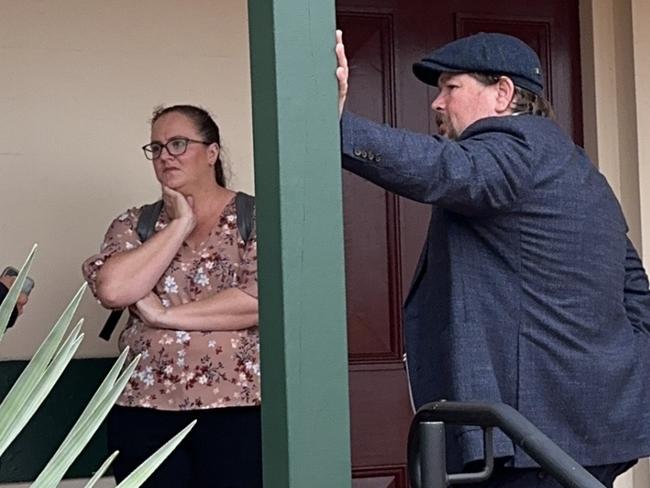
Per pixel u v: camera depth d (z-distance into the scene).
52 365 1.86
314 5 2.04
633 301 2.72
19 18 3.61
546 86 4.11
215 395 3.11
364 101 3.93
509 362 2.46
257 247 2.11
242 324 3.14
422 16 4.00
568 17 4.12
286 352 2.00
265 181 2.06
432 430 2.25
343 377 2.02
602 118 4.07
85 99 3.66
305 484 1.99
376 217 3.94
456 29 4.02
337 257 2.03
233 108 3.77
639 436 2.54
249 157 3.77
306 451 2.00
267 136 2.05
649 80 4.02
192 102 3.73
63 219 3.63
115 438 3.20
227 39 3.77
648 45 4.03
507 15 4.07
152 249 3.12
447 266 2.52
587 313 2.48
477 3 4.05
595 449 2.48
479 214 2.42
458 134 2.62
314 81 2.03
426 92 3.99
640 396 2.56
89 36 3.66
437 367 2.57
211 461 3.16
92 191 3.65
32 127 3.61
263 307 2.07
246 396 3.13
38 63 3.62
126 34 3.69
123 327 3.65
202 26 3.75
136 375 3.13
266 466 2.06
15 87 3.60
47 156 3.62
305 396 2.00
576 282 2.47
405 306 2.71
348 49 3.93
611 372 2.48
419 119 3.98
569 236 2.47
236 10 3.79
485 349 2.46
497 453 2.39
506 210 2.42
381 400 3.90
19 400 1.83
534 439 2.06
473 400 2.40
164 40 3.72
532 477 2.45
